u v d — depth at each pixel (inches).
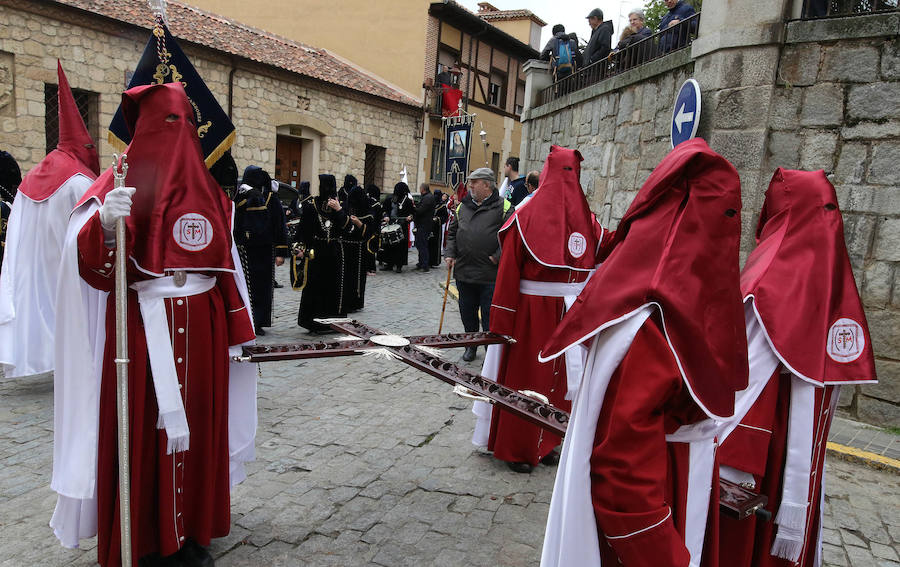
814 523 94.3
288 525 128.8
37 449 157.2
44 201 189.2
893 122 193.8
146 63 111.2
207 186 102.0
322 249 289.1
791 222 94.5
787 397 89.4
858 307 92.7
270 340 276.7
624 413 59.5
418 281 495.2
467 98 904.3
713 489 70.6
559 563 65.1
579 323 64.6
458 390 91.3
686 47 245.4
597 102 344.8
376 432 181.8
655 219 63.5
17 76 450.0
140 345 98.7
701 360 59.7
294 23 935.0
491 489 149.6
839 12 203.5
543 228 152.6
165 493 101.0
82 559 113.1
